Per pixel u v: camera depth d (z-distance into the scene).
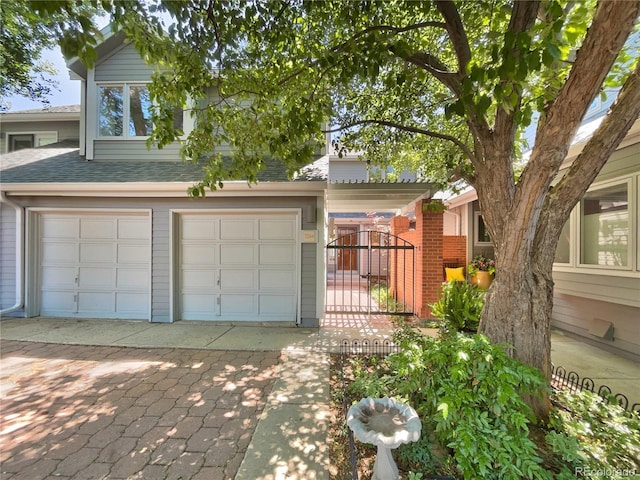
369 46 3.05
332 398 3.17
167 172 6.22
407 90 4.42
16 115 8.51
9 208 6.34
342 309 7.45
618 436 2.19
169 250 6.12
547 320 2.67
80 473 2.15
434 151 5.41
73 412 2.92
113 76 6.78
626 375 3.70
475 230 8.96
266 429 2.64
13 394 3.26
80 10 2.03
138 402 3.10
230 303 6.26
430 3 3.36
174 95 3.37
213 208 6.12
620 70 3.09
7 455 2.33
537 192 2.42
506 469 1.86
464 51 2.91
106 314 6.35
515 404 2.15
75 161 6.87
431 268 6.29
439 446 2.30
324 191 5.86
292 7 3.15
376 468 1.92
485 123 2.88
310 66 3.33
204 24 2.94
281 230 6.20
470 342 2.38
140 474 2.14
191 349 4.64
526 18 2.40
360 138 5.33
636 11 1.73
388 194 6.38
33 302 6.32
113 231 6.32
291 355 4.41
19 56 8.71
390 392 2.87
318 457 2.29
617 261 4.38
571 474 1.95
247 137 3.81
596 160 2.44
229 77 3.41
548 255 2.69
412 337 3.48
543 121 2.55
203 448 2.41
